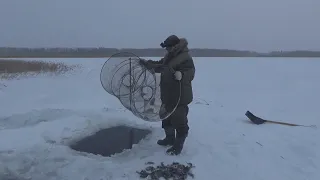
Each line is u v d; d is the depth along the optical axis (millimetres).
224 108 8922
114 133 5270
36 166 3867
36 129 5180
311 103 10883
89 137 5039
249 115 6613
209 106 8930
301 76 22609
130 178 3662
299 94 13359
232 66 34469
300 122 7484
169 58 4293
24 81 15586
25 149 4289
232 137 5309
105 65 4578
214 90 14266
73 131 5164
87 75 19281
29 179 3625
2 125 5605
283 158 4551
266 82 18219
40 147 4359
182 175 3758
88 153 4328
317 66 35438
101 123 5625
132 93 4418
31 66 22516
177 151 4340
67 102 9609
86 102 9500
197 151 4531
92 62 35625
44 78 17078
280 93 13680
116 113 6363
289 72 26391
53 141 4711
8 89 12781
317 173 4102
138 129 5504
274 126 6289
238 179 3840
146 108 4383
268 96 12562
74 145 4684
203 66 33719
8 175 3688
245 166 4199
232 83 17438
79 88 13234
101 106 8406
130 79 4430
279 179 3896
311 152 4824
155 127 5586
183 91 4191
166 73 4203
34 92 12031
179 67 4203
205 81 18266
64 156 4098
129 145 4750
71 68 22656
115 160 4133
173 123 4305
